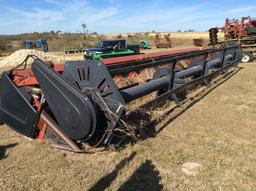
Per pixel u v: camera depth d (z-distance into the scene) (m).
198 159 4.17
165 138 4.94
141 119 5.11
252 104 6.83
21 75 4.93
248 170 3.82
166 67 6.18
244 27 17.36
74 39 63.28
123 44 17.16
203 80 8.26
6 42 56.28
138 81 6.16
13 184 3.75
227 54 11.00
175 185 3.55
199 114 6.17
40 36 72.38
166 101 6.61
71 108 4.08
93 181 3.73
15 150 4.73
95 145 4.33
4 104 5.19
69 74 4.41
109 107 4.13
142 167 4.00
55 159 4.34
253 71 11.82
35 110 4.73
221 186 3.51
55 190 3.58
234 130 5.24
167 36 42.06
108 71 4.04
